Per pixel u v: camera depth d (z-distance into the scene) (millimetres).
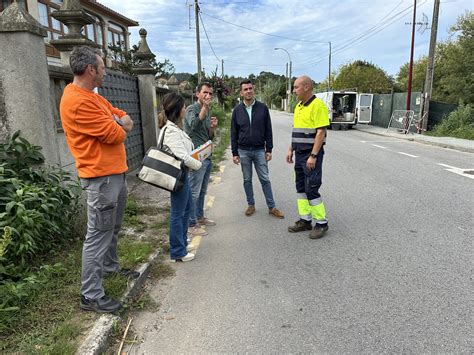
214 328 2943
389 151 12703
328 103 22859
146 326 2988
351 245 4512
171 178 3689
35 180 3912
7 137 4051
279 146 14625
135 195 6598
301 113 4715
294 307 3207
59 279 3307
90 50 2803
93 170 2861
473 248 4336
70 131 2805
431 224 5164
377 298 3314
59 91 4793
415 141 16047
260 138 5441
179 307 3254
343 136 18641
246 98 5363
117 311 3006
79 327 2725
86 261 2924
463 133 16047
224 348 2703
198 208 5258
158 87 10117
